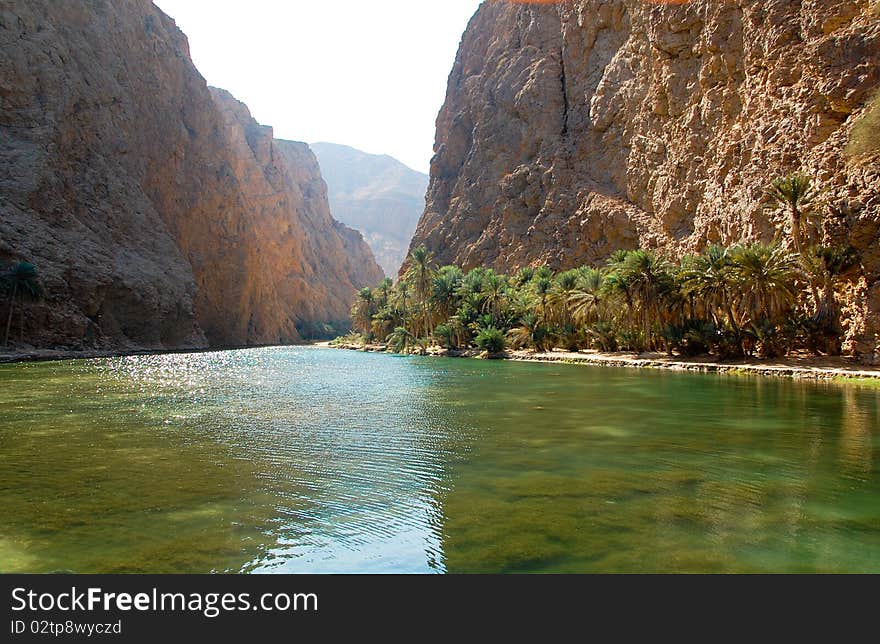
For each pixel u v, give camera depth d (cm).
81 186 6838
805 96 3831
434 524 833
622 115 7206
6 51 6306
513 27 10012
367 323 9756
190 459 1261
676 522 833
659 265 4331
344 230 19588
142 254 7406
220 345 9812
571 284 5506
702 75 5650
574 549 736
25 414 1942
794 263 3356
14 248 5531
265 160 14925
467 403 2183
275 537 790
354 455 1290
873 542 754
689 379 3036
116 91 7681
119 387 2850
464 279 6975
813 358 3288
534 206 8206
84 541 776
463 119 10638
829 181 3325
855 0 3694
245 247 10544
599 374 3450
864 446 1345
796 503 919
